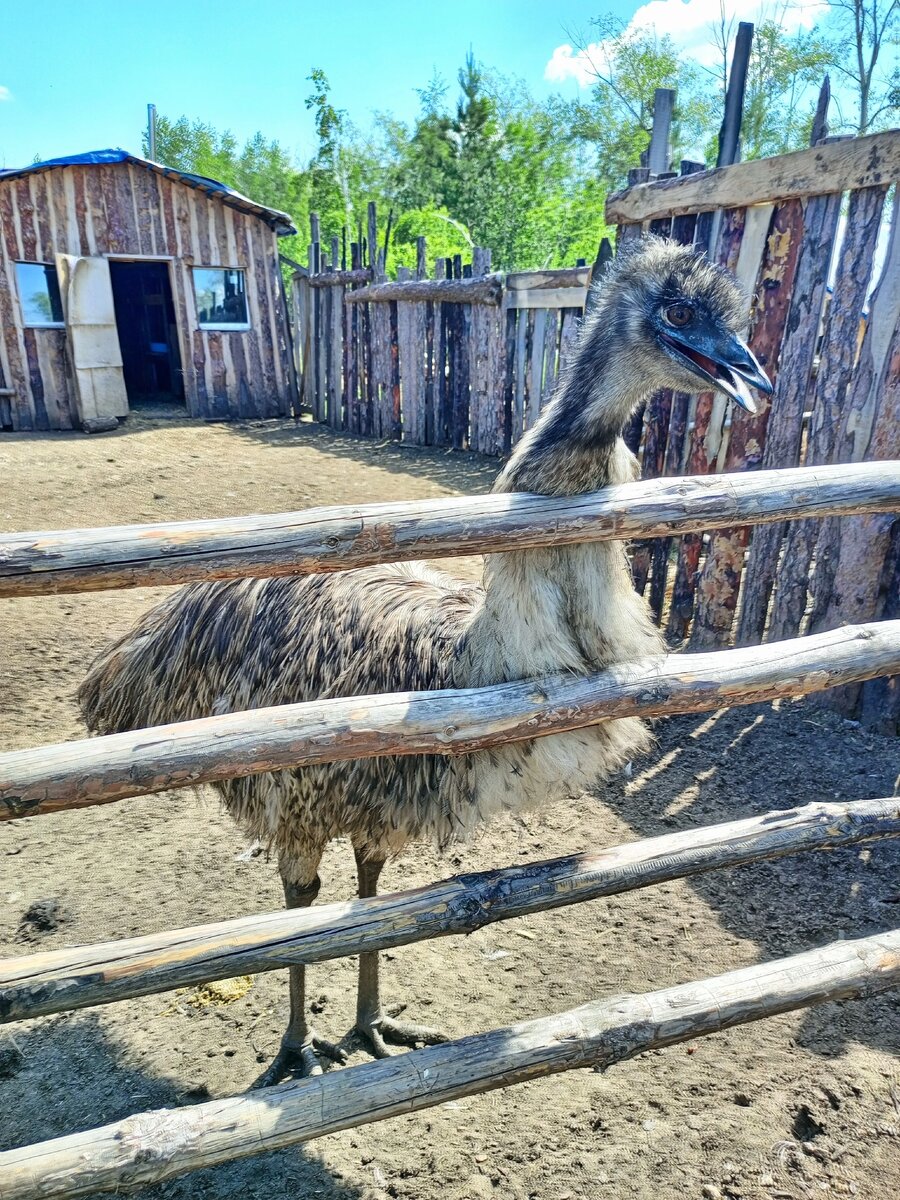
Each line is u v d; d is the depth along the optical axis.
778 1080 3.01
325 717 2.11
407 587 2.93
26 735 5.14
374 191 37.78
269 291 16.05
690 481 2.37
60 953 2.03
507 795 2.54
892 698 4.93
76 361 14.33
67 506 9.40
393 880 4.18
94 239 14.34
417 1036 3.29
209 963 2.07
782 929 3.71
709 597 5.72
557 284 10.28
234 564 1.99
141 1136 1.90
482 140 32.72
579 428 2.38
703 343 2.46
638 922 3.82
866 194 4.73
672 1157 2.78
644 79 31.34
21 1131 3.02
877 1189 2.64
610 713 2.36
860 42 24.97
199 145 49.59
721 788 4.69
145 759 1.96
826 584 5.13
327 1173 2.84
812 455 5.15
